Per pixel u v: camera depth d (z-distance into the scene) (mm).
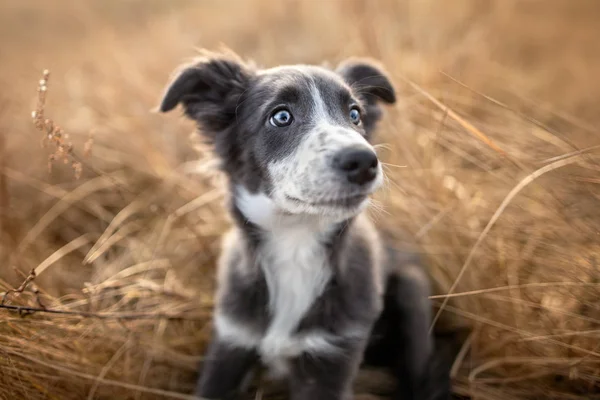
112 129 1005
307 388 758
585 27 1380
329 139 691
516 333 772
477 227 821
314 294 747
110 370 763
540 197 788
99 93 1070
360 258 761
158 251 875
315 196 686
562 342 745
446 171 867
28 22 1771
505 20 1247
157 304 825
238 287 755
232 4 1606
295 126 720
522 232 796
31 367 736
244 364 768
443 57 999
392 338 808
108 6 1838
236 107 756
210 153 778
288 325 749
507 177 812
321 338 746
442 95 880
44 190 931
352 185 679
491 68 1046
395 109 891
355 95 774
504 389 767
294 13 1421
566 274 762
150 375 785
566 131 913
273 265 751
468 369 792
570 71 1157
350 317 747
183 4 1788
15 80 1136
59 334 761
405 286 801
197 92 775
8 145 970
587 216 760
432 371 781
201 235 886
